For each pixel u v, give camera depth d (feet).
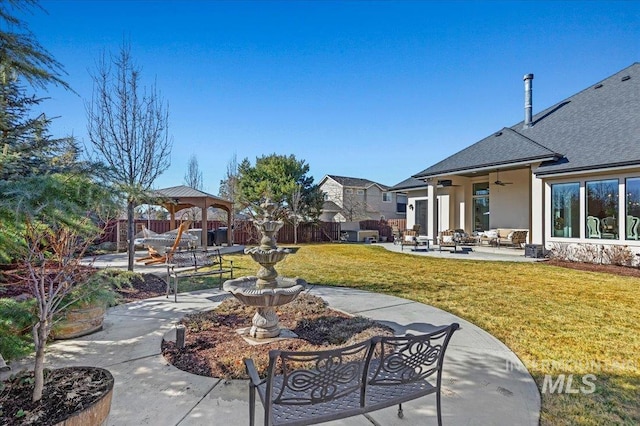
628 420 9.18
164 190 55.06
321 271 34.88
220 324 16.88
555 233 43.04
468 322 17.80
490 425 8.84
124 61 33.68
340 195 112.88
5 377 10.16
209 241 65.98
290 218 79.97
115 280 10.84
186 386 10.69
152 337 15.07
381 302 21.97
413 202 71.26
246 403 9.70
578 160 40.52
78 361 12.53
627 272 32.83
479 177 61.00
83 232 8.51
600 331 16.42
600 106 49.55
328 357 7.04
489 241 53.83
